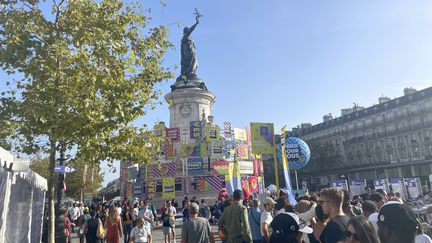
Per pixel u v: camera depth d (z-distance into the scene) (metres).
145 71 12.16
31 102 9.55
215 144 41.75
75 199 56.00
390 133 75.19
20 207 8.05
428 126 67.69
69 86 9.57
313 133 97.19
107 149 11.33
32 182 8.37
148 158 12.75
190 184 40.03
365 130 81.50
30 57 10.13
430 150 67.44
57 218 14.12
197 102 42.44
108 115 10.33
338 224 4.02
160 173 40.16
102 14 11.23
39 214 11.52
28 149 10.59
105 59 10.27
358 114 84.00
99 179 60.00
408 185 28.14
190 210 7.16
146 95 11.58
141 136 12.62
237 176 24.91
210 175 40.62
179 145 40.97
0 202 5.77
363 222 3.06
